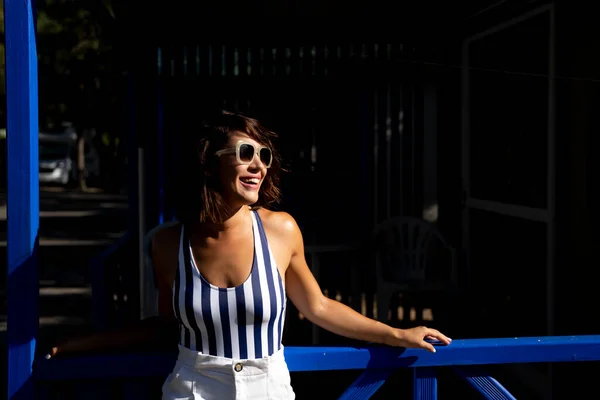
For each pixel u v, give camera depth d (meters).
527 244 4.64
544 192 4.37
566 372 3.86
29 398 2.30
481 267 5.54
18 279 2.28
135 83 6.03
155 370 2.34
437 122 6.05
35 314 2.31
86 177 30.77
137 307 5.62
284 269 2.10
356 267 5.89
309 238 6.31
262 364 2.01
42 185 29.25
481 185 5.54
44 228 15.86
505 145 5.03
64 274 10.16
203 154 2.00
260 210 2.13
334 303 2.29
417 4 5.84
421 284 5.25
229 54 6.06
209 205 1.97
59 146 30.66
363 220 6.91
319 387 4.65
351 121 6.96
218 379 2.01
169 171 6.29
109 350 2.38
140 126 6.02
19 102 2.26
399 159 6.44
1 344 6.19
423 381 2.44
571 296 3.98
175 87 6.43
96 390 2.37
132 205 5.93
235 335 2.01
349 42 6.07
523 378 4.71
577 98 3.88
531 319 4.58
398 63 6.11
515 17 4.75
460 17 5.66
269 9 5.98
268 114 6.84
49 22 19.27
